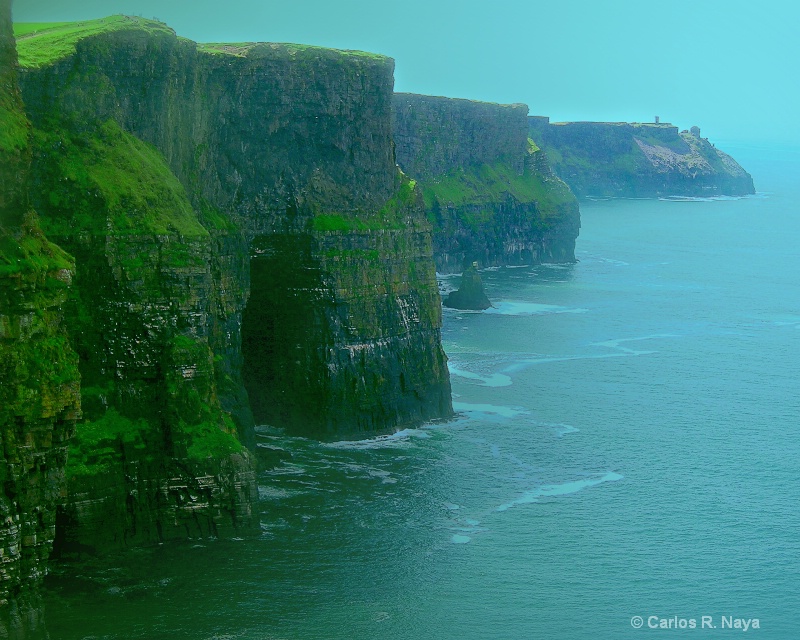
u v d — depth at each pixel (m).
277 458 95.56
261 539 80.00
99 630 67.81
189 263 80.50
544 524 86.94
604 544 84.25
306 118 102.62
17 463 56.84
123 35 85.50
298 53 102.12
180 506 78.25
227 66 98.94
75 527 74.69
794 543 85.88
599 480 96.44
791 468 101.25
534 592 76.69
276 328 102.69
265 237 102.12
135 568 74.88
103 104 83.44
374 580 76.50
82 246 78.62
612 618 74.12
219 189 99.56
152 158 86.12
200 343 80.50
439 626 71.75
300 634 69.56
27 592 58.03
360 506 87.62
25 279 57.69
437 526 85.25
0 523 56.34
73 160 80.50
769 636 72.69
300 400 102.38
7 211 58.59
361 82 104.38
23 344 57.78
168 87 90.56
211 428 79.44
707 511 91.06
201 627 69.12
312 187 102.94
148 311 78.88
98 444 76.12
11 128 58.91
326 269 101.62
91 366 77.94
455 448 101.62
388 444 101.75
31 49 81.81
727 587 78.88
